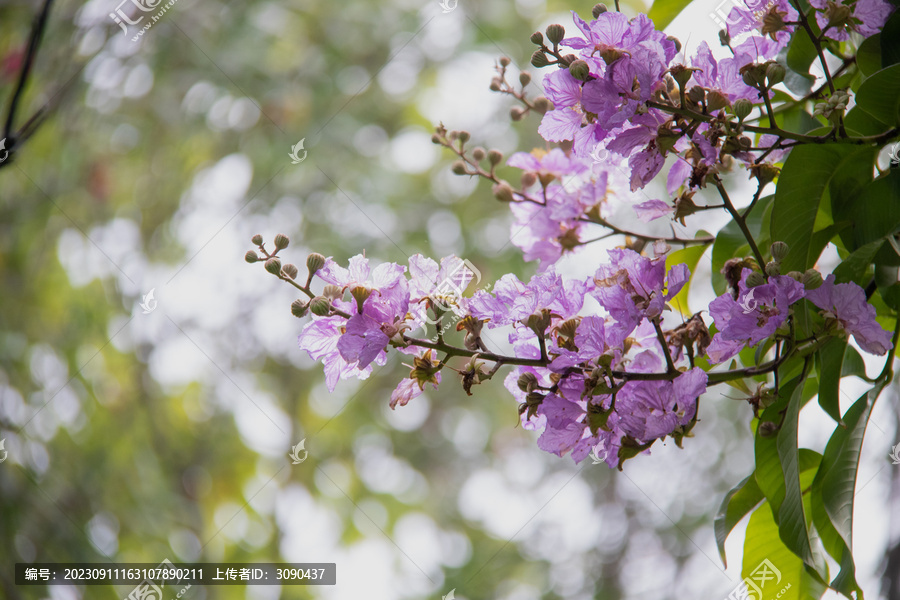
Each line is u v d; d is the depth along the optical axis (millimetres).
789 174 1238
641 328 1311
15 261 4344
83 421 4305
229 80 4547
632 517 5137
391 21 4828
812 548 1295
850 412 1208
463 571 5152
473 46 4629
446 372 5031
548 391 1245
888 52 1256
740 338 1146
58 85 3809
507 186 1621
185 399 4656
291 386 4945
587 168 1615
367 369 1332
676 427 1182
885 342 1141
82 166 4387
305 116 4664
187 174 4664
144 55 4391
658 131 1201
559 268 1830
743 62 1201
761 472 1272
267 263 1297
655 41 1173
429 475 5516
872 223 1236
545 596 5133
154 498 4301
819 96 1406
